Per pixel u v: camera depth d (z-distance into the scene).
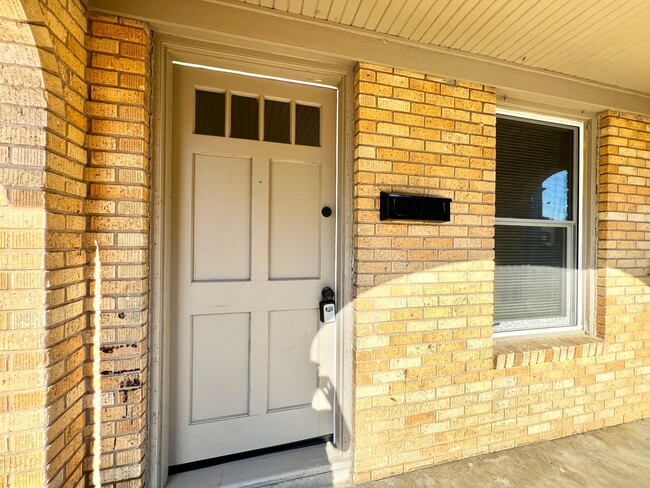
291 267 1.93
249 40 1.64
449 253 1.97
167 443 1.69
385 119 1.85
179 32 1.59
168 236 1.68
